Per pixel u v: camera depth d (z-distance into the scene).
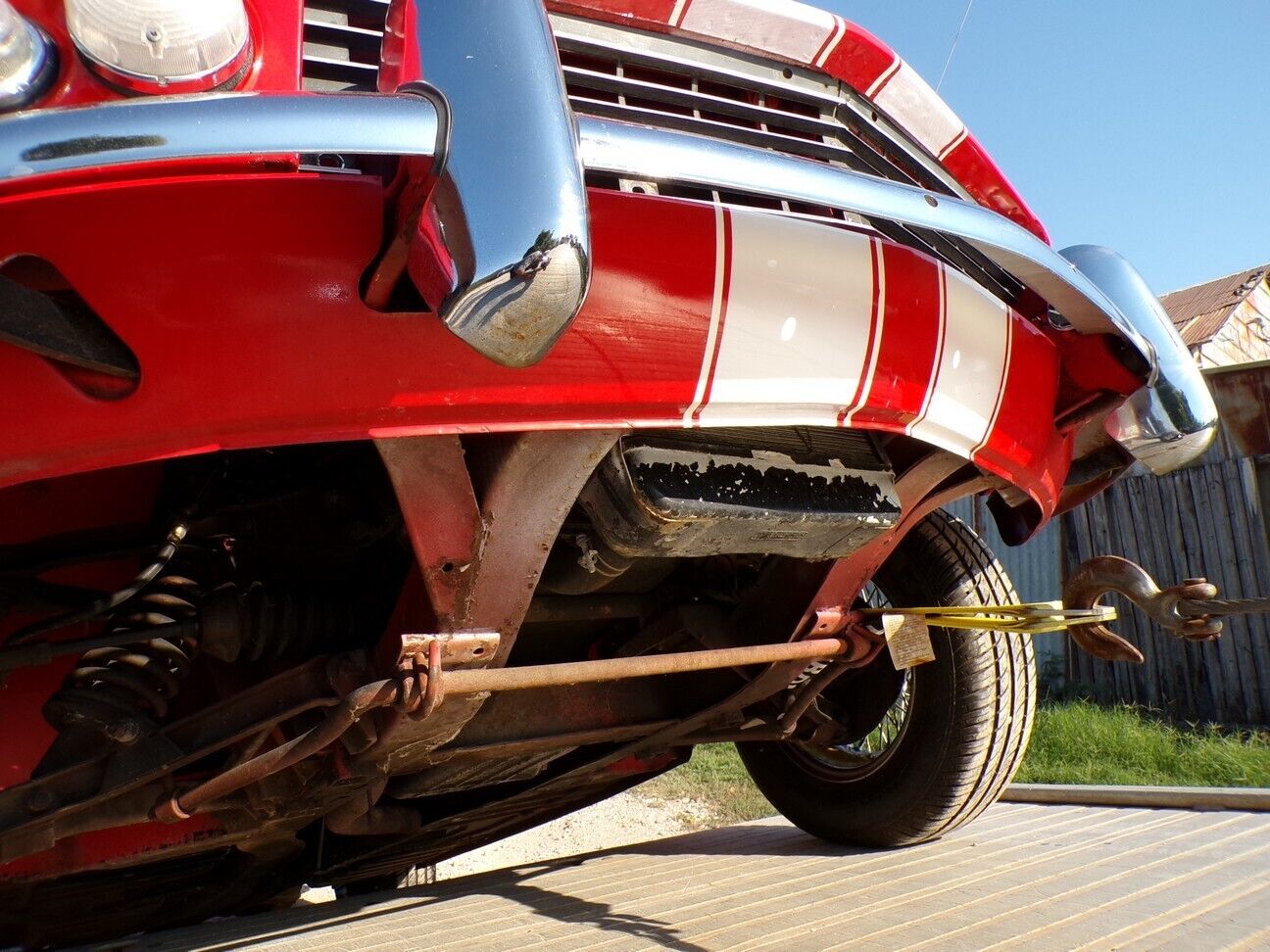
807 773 2.78
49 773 1.67
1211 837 2.54
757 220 1.53
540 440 1.48
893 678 2.68
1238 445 8.86
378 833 2.38
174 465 1.75
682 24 1.70
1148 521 9.26
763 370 1.58
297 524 1.82
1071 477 2.41
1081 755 6.36
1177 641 8.85
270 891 2.77
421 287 1.20
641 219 1.44
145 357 1.23
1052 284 1.81
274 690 1.75
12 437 1.22
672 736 2.38
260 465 1.81
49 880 2.16
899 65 1.92
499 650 1.63
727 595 2.33
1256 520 8.58
